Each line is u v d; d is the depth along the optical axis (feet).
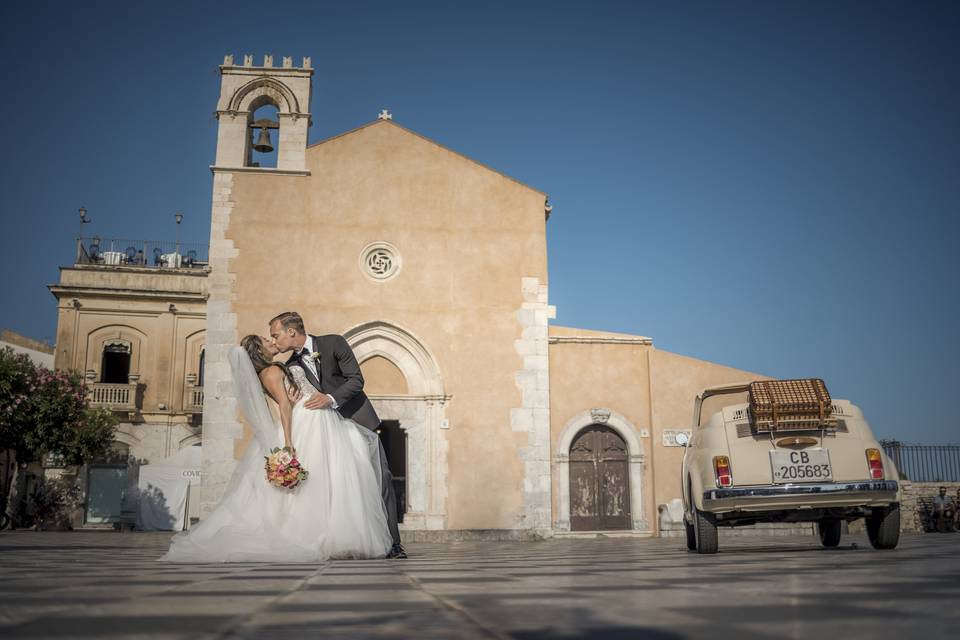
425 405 66.39
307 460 20.13
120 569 13.84
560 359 70.59
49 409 90.27
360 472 21.11
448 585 9.87
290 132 68.90
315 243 67.31
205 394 63.05
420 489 65.10
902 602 7.00
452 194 69.82
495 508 65.21
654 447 69.21
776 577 10.83
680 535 67.56
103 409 99.45
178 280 111.04
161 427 108.17
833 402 26.99
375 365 67.05
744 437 26.91
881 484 25.96
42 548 29.73
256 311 65.46
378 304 67.15
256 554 18.85
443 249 68.80
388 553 21.24
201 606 7.07
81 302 108.47
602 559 21.13
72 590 8.67
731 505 26.30
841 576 10.88
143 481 99.25
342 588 9.40
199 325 110.73
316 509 19.83
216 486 61.67
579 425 69.67
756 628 5.37
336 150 69.10
